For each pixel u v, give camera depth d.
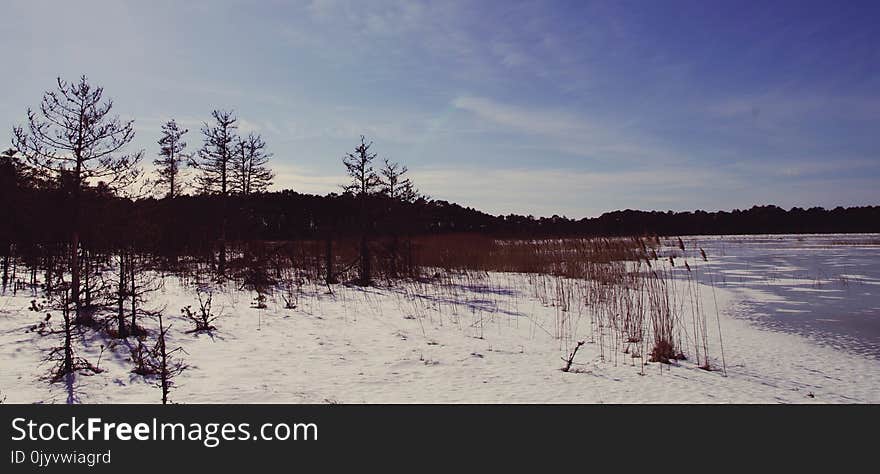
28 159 13.95
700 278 29.62
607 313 17.97
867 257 43.56
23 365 9.56
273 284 24.25
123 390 8.47
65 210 13.98
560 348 12.75
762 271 33.28
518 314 17.75
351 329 14.44
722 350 12.65
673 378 10.13
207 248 30.80
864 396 9.13
